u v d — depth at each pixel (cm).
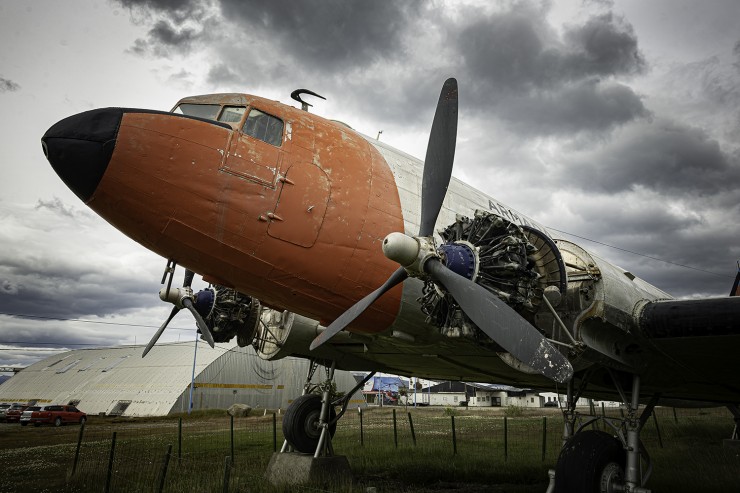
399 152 785
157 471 934
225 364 3978
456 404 6825
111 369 4694
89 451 1313
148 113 583
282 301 659
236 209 589
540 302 586
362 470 1014
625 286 663
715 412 3353
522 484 911
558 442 1513
